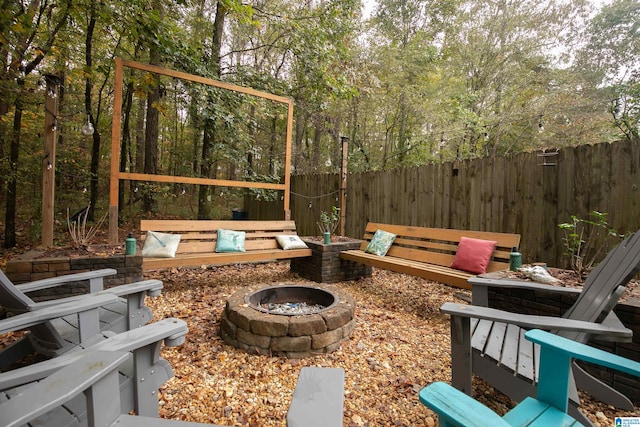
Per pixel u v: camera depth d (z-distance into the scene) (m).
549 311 2.16
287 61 8.73
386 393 1.79
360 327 2.65
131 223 7.34
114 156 3.76
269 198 6.94
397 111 9.14
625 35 7.58
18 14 3.52
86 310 1.54
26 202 6.84
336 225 5.24
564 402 1.11
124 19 3.81
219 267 4.57
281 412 1.61
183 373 1.92
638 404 1.66
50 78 3.37
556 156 3.33
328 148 10.80
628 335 1.30
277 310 2.52
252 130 7.74
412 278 4.27
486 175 3.90
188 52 5.42
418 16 9.77
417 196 4.64
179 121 10.05
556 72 8.20
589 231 3.10
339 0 6.80
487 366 1.51
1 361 1.64
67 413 1.07
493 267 2.97
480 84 9.13
